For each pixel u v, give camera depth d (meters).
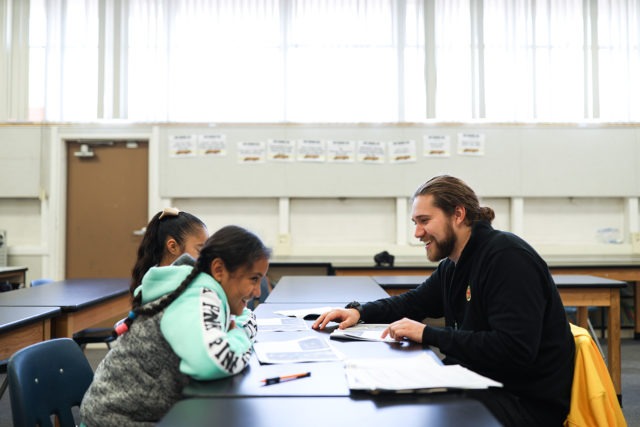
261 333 1.50
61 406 1.25
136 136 4.68
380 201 4.83
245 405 0.88
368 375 1.01
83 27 4.64
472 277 1.40
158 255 1.64
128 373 1.07
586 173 4.73
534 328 1.23
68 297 2.53
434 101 4.73
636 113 4.75
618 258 4.69
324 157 4.71
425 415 0.83
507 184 4.71
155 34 4.64
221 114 4.68
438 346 1.30
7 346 1.88
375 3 4.71
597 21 4.74
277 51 4.70
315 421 0.81
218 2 4.68
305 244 4.79
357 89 4.72
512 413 1.21
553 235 4.82
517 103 4.71
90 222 4.79
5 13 4.61
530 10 4.72
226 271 1.13
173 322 1.04
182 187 4.66
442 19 4.72
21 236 4.73
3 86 4.61
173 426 0.79
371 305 1.72
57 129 4.65
